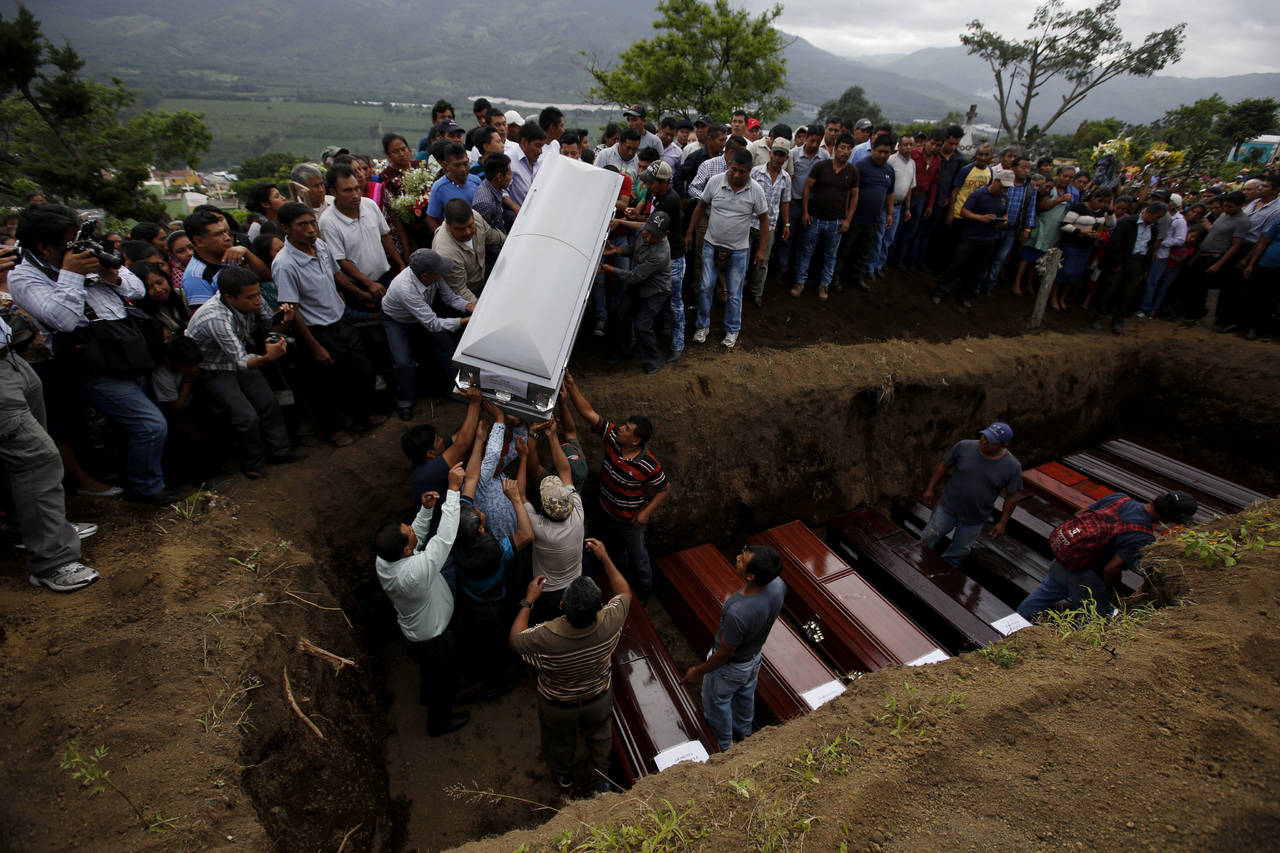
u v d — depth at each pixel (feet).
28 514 10.87
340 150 21.90
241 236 16.66
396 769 15.17
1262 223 28.45
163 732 9.68
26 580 11.50
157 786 8.98
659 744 14.78
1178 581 13.24
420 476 14.26
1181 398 29.89
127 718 9.73
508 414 13.89
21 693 9.70
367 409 17.54
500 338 12.77
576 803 9.84
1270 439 27.50
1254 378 27.96
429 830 14.12
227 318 13.47
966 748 9.44
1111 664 10.85
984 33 95.71
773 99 74.95
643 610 18.44
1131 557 15.03
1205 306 32.19
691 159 24.29
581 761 15.57
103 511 13.46
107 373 12.41
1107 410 30.86
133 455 13.42
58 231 11.16
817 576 19.36
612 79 73.46
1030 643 11.79
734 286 22.30
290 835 10.02
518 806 14.75
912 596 19.16
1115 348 30.09
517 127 24.53
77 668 10.22
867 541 21.50
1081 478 26.23
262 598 12.54
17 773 8.81
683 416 21.08
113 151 63.82
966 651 17.46
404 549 12.57
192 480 15.17
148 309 14.19
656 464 16.72
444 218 17.26
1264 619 11.56
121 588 11.55
